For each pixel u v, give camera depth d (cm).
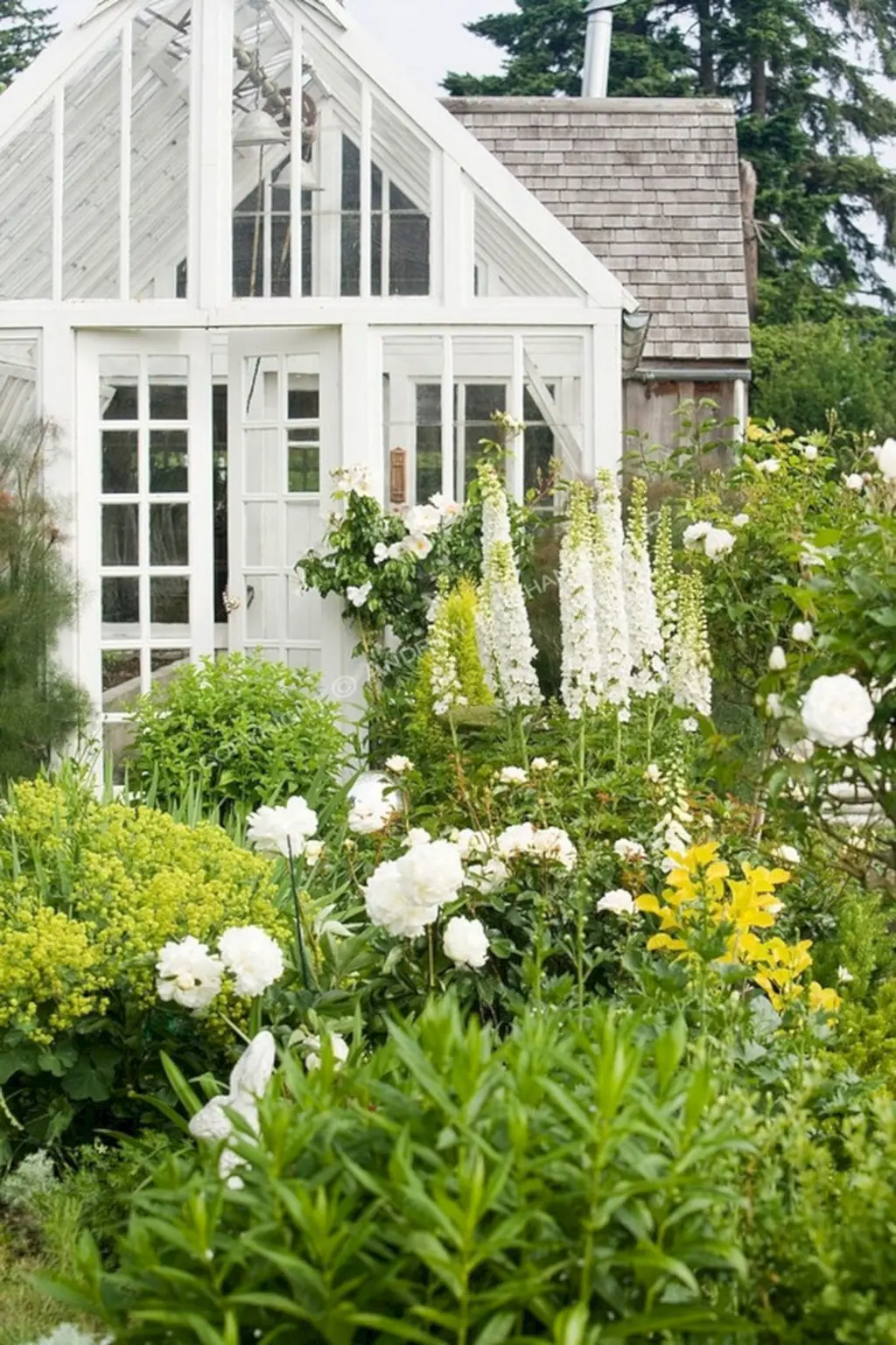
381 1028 411
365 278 903
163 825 476
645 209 1234
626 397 1187
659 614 586
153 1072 426
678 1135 236
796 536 408
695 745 552
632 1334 225
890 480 361
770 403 2097
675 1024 272
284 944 443
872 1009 465
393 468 911
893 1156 260
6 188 901
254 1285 228
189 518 919
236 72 903
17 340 909
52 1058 408
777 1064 340
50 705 765
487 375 906
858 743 342
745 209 1438
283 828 409
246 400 927
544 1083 232
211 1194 246
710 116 1290
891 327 2736
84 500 911
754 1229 254
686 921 377
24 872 477
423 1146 232
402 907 358
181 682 776
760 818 496
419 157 902
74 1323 330
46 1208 378
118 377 916
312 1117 245
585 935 441
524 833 433
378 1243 229
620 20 2723
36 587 762
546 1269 225
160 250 909
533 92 2689
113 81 896
